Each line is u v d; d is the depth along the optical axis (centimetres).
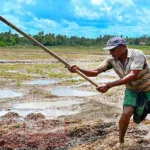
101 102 1328
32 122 977
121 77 703
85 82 2023
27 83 1977
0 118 1053
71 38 12738
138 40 13450
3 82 1994
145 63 683
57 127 920
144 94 701
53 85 1888
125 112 689
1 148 745
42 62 3969
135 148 709
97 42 12950
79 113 1132
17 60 4241
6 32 10781
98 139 789
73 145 770
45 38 11625
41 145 768
